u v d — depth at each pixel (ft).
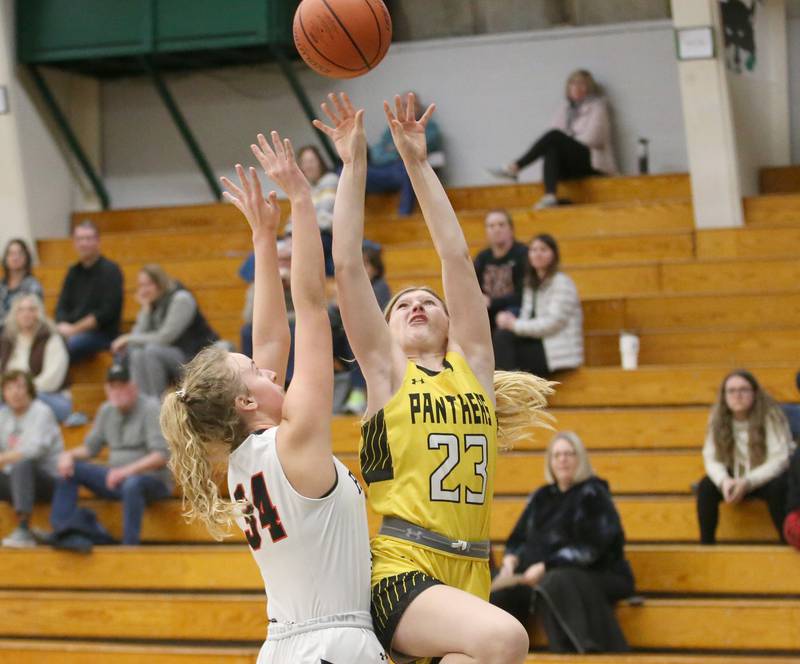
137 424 33.45
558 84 50.44
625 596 27.78
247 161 53.52
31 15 51.31
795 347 36.76
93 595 30.78
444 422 16.30
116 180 54.95
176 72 54.49
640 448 33.78
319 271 15.71
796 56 48.42
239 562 31.09
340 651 15.12
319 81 52.70
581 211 43.96
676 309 38.58
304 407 15.25
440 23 51.93
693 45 41.57
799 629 27.12
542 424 18.52
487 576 16.61
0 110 49.34
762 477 29.35
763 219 42.83
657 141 49.34
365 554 15.62
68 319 41.42
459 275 17.48
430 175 17.67
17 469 33.12
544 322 35.53
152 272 37.19
